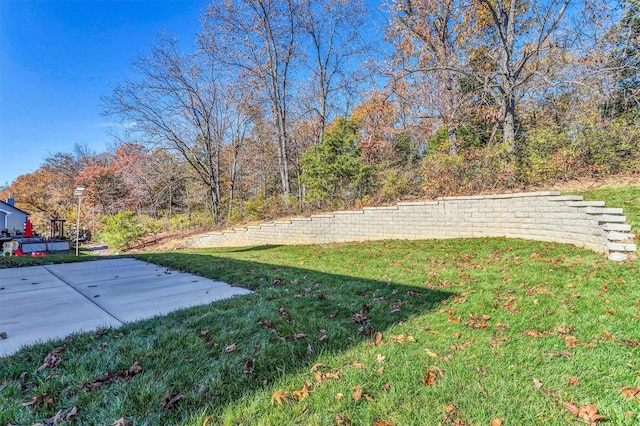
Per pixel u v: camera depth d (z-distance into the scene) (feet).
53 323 10.65
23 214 92.27
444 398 6.41
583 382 6.70
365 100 51.98
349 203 36.14
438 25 41.81
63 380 6.99
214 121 61.00
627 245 14.43
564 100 34.68
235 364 7.64
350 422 5.81
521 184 26.61
